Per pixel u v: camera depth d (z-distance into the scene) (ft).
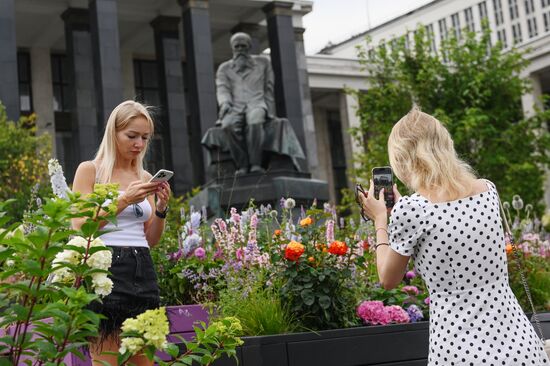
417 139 10.16
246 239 22.86
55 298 9.32
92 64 119.44
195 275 20.33
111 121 13.60
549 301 25.41
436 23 252.01
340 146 176.86
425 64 96.37
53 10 122.01
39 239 8.93
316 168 132.16
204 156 113.09
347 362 17.65
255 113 52.01
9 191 74.90
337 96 170.40
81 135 116.26
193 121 115.14
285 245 20.51
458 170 10.04
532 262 27.27
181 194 122.83
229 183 50.78
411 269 24.48
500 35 247.29
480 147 95.66
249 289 18.65
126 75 143.54
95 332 9.01
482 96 94.07
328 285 19.01
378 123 98.32
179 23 135.44
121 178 13.65
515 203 31.22
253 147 51.65
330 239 19.89
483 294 9.55
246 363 16.78
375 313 19.44
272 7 124.98
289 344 17.22
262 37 145.48
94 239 9.70
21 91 135.13
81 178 13.46
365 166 97.50
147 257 13.24
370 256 22.49
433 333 9.64
